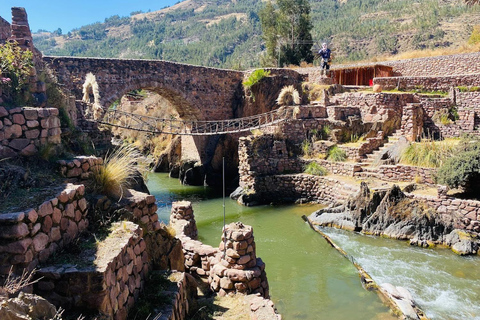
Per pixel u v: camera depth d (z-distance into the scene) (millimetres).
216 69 27984
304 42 41281
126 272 4477
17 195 4375
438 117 20156
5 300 2777
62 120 8609
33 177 4926
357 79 27203
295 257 11734
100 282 3732
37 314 3023
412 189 14977
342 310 8461
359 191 14461
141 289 4965
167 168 30875
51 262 3992
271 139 20562
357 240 13109
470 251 11672
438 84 22484
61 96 9438
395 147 17844
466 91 20844
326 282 9930
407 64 27078
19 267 3684
